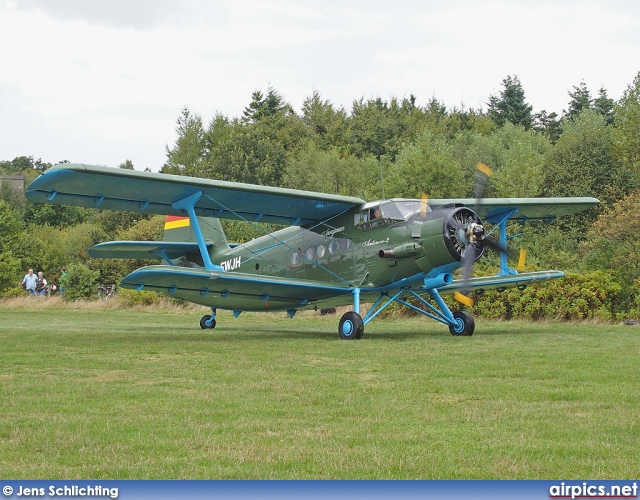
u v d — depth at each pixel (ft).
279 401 25.30
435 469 17.66
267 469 17.70
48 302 94.48
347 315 48.42
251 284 50.14
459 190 125.29
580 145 122.52
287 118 251.39
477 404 24.77
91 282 102.89
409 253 47.34
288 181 167.53
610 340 46.06
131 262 124.47
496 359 35.83
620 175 116.78
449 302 73.72
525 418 22.61
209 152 237.86
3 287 109.50
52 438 20.24
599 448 19.12
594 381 29.25
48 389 27.45
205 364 34.60
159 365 34.35
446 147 146.92
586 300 67.05
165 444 19.70
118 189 46.68
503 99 238.07
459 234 46.03
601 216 72.43
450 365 33.76
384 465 17.93
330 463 18.06
